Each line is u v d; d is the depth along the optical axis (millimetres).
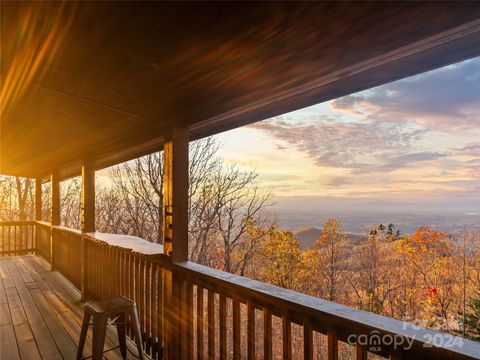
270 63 1644
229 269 9883
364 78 1705
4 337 3172
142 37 1438
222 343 2021
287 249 9828
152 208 10625
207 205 10000
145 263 3092
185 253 2623
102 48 1551
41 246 7605
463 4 1090
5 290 4812
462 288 6707
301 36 1373
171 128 2674
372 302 8758
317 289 9695
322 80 1750
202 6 1195
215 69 1741
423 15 1168
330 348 1386
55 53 1611
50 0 1189
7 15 1289
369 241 9055
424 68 1520
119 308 2473
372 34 1317
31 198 15609
